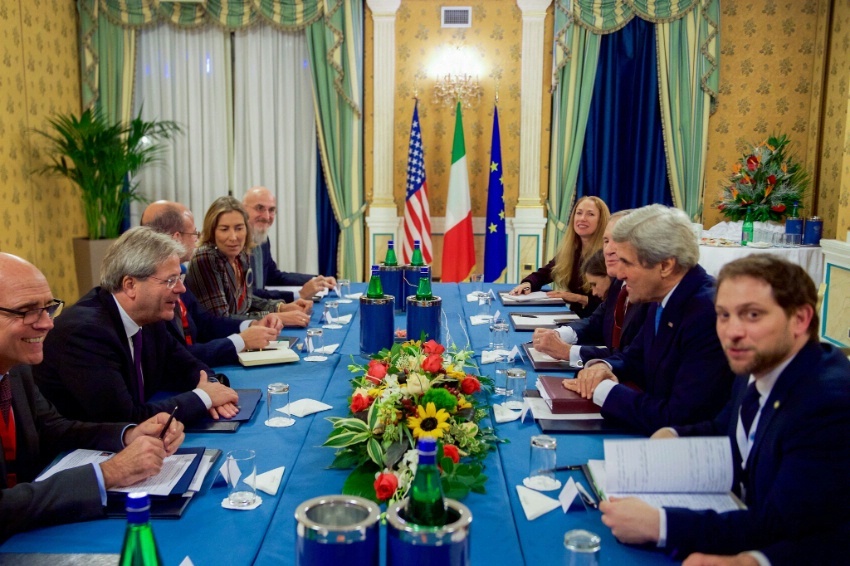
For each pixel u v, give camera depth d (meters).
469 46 6.42
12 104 5.43
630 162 6.48
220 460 1.80
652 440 1.53
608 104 6.36
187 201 6.59
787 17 6.38
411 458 1.55
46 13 5.89
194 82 6.46
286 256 6.67
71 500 1.47
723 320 1.40
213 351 2.75
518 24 6.37
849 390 1.33
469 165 6.58
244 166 6.61
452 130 6.54
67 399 2.07
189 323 3.00
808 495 1.27
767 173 5.95
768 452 1.38
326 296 4.34
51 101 6.00
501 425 2.06
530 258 6.61
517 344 3.06
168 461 1.71
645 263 2.02
